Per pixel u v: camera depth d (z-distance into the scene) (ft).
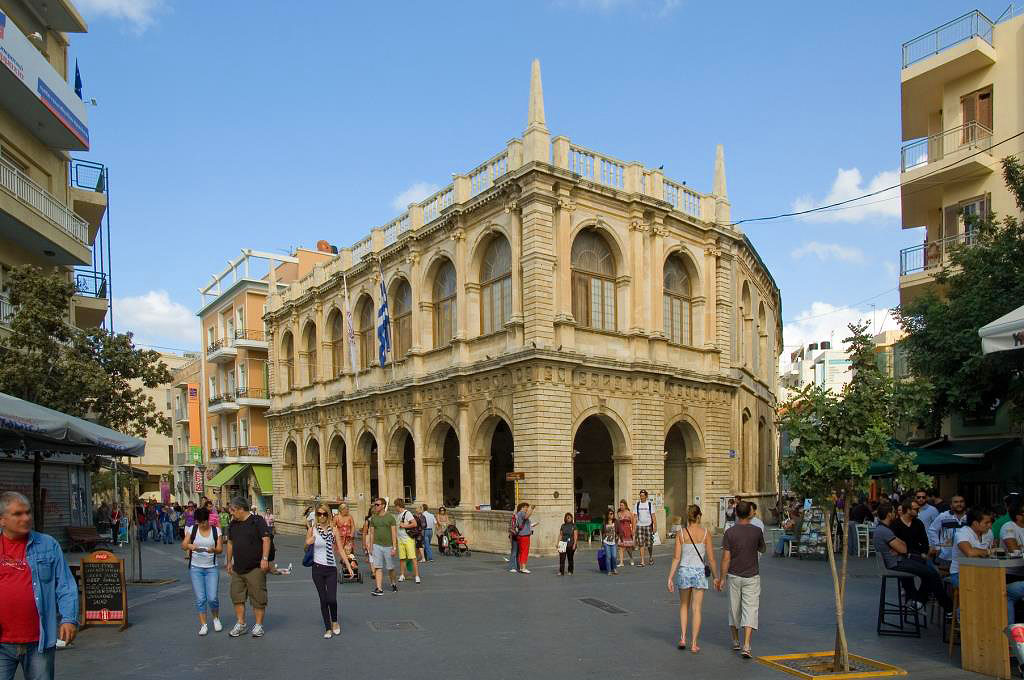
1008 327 34.24
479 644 38.63
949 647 36.63
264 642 39.42
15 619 21.62
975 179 84.12
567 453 87.71
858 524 78.59
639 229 98.43
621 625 43.68
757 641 38.99
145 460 250.98
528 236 89.15
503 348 93.30
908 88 89.61
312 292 141.90
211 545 42.14
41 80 79.77
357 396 123.13
